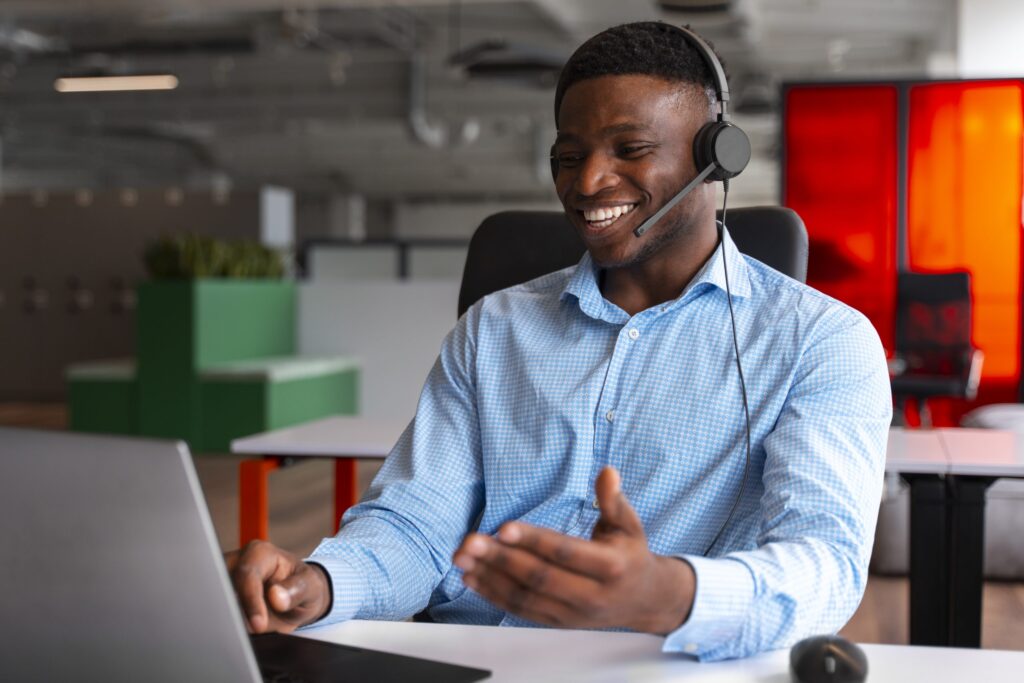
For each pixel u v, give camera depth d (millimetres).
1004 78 6445
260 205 9531
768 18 11086
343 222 20469
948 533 2168
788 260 1699
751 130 15922
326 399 6992
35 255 9703
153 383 6570
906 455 2213
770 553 1007
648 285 1360
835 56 12773
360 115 14922
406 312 7336
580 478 1301
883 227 6625
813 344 1256
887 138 6605
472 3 11664
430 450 1391
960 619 2156
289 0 10156
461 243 8203
